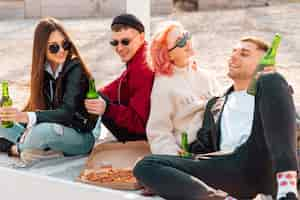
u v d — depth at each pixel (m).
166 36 4.21
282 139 3.20
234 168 3.56
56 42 4.40
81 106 4.49
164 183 3.61
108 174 4.12
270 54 3.70
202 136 4.08
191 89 4.27
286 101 3.27
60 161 4.54
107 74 8.23
